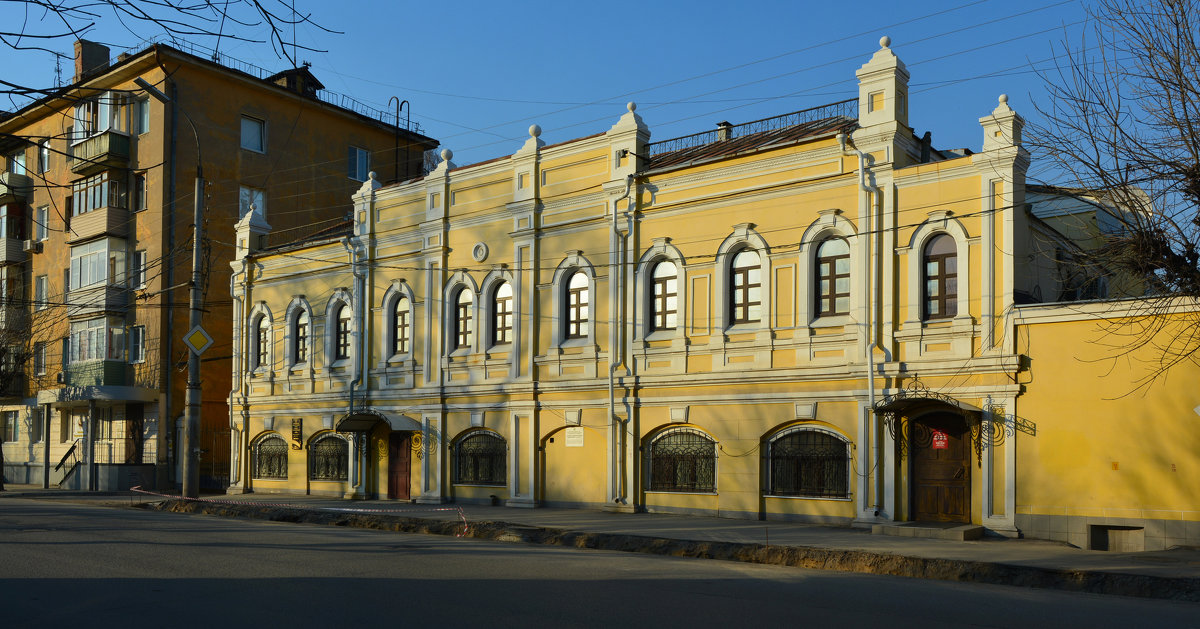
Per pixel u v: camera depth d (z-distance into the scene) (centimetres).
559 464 2448
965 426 1870
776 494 2089
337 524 2197
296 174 4072
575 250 2442
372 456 2848
